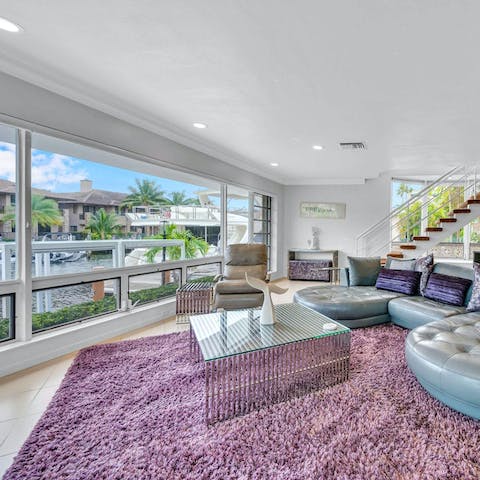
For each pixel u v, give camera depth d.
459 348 1.83
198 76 2.27
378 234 6.39
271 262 6.57
